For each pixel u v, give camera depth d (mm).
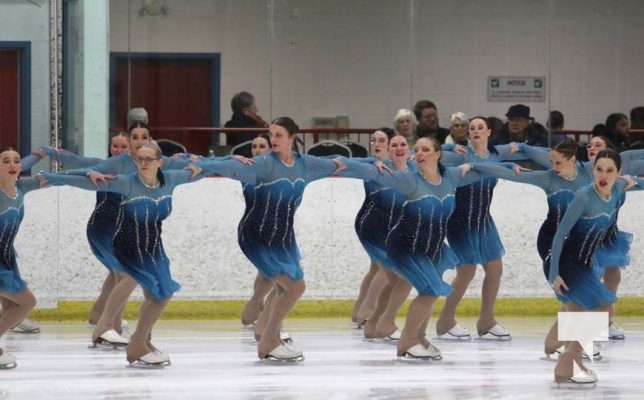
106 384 20641
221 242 31844
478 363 23453
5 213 22859
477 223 27250
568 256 20859
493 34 33469
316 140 33219
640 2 33719
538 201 32656
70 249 31250
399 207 26141
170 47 32875
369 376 21672
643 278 32875
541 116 33562
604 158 20703
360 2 33125
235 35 32906
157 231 22406
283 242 23281
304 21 33000
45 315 31156
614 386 20781
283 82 33031
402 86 33312
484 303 27609
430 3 33312
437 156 23375
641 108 33719
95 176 22328
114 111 32969
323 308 32188
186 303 31750
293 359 23531
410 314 23609
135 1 32812
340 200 32219
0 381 20953
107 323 25547
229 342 26703
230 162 23000
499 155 27891
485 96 33500
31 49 32781
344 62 33156
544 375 21922
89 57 32844
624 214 32812
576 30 33656
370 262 32156
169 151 33031
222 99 32969
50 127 32906
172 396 19469
